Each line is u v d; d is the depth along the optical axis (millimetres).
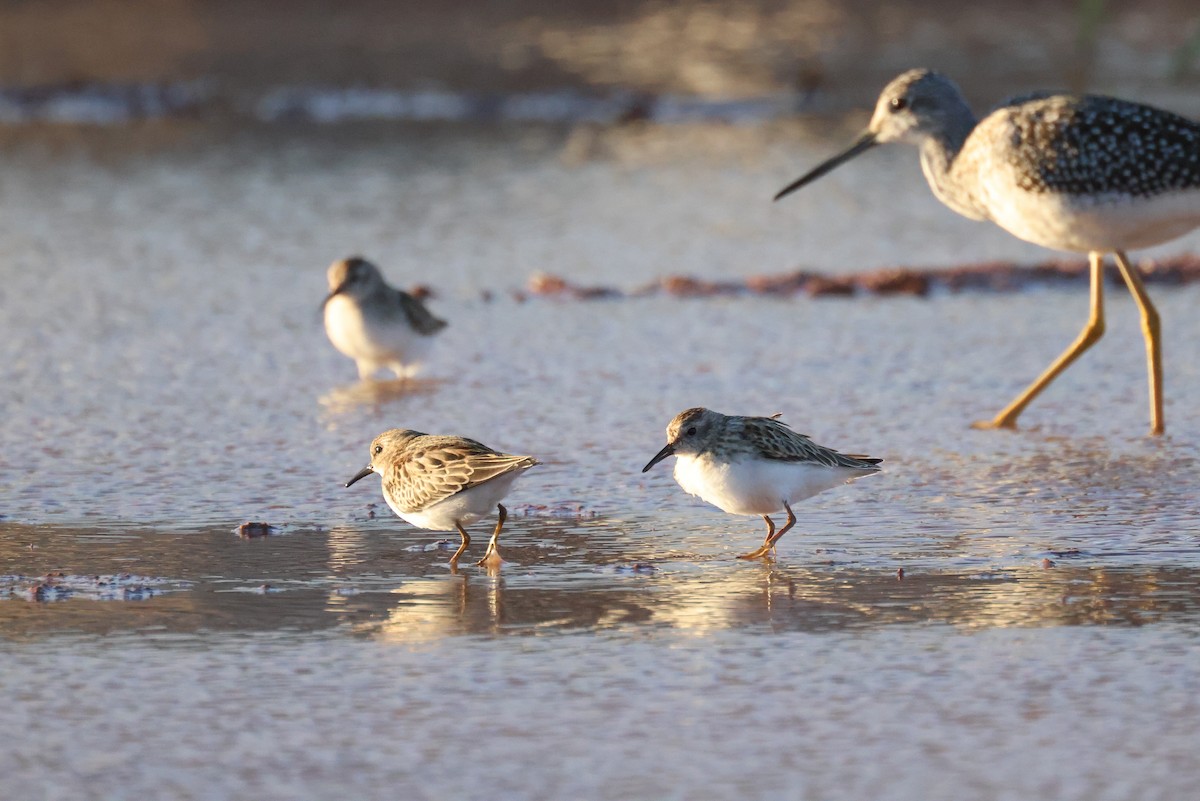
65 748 8039
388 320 16969
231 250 23984
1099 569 10891
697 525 12211
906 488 13156
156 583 10734
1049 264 22438
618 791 7504
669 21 48656
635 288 21859
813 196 28219
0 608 10203
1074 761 7773
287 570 11062
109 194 28047
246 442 14781
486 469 10992
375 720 8359
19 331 19156
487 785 7582
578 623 9906
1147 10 48688
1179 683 8727
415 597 10461
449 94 38594
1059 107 14320
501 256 23797
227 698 8664
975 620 9852
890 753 7891
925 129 15453
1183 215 14250
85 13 49219
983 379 17031
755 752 7918
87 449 14469
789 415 15562
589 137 33875
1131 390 16547
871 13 49312
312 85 39500
